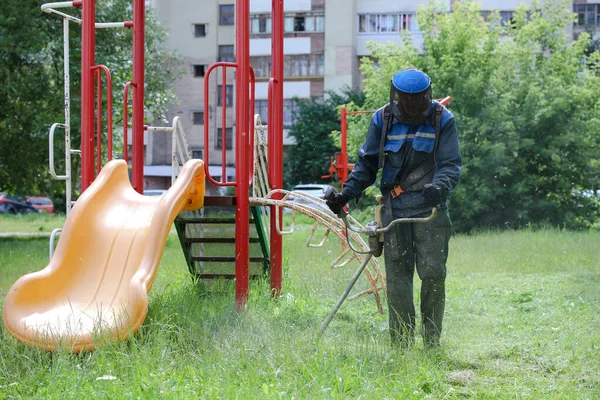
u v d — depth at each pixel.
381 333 6.73
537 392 4.94
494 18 28.50
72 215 7.13
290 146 54.72
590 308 8.20
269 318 6.89
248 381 4.78
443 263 6.12
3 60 21.27
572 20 28.83
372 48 28.16
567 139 26.09
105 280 6.78
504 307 8.74
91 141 8.30
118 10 23.44
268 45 54.62
